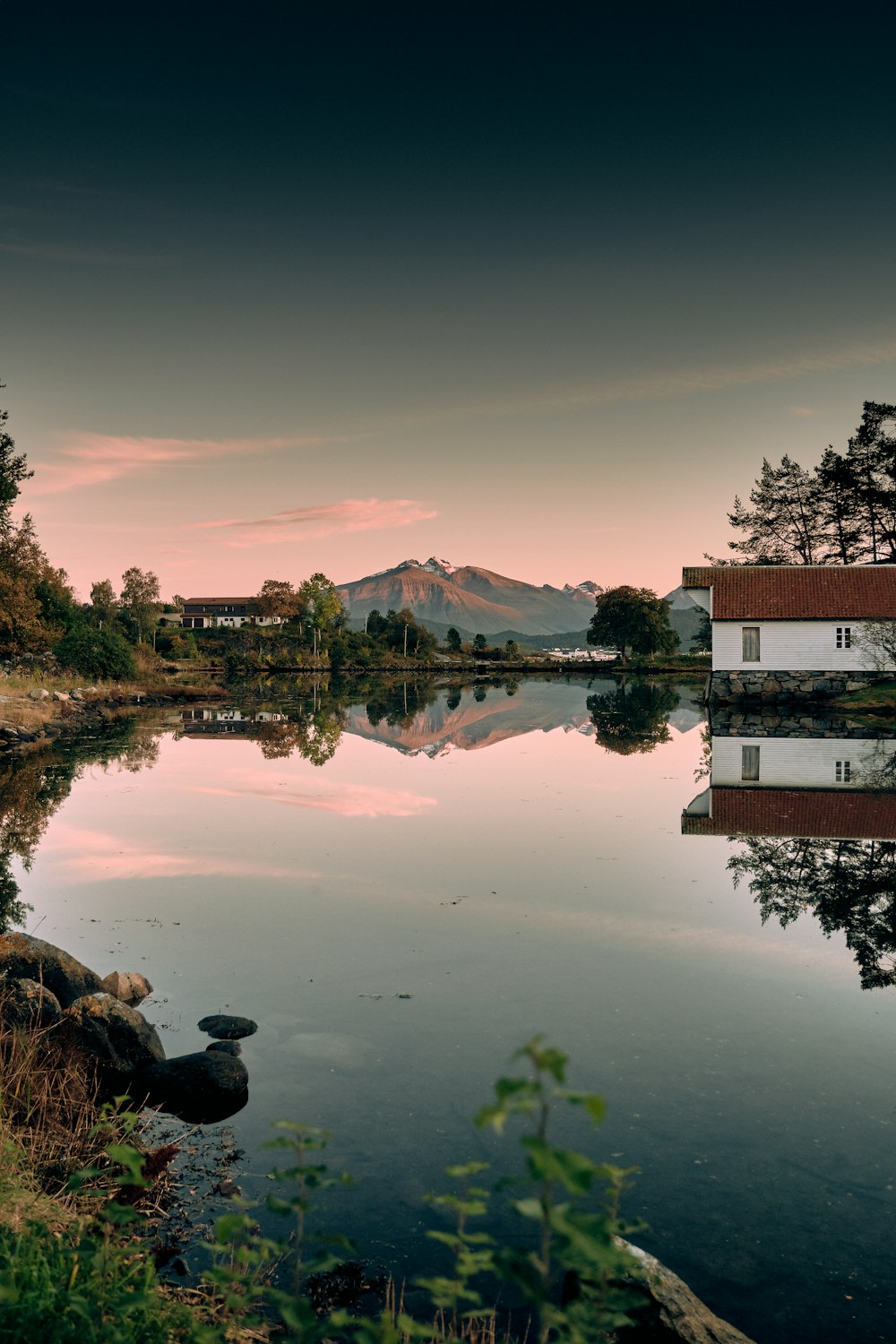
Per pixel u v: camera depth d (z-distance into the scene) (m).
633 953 9.83
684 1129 6.31
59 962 8.48
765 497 60.75
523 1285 2.61
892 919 10.94
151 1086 6.84
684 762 24.78
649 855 14.20
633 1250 4.70
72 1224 4.82
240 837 15.72
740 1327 4.56
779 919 10.97
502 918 11.06
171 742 31.33
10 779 22.38
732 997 8.62
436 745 30.39
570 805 18.69
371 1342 2.89
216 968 9.48
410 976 9.23
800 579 43.25
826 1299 4.75
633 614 101.62
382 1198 5.61
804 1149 6.08
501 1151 6.10
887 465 53.91
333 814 17.78
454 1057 7.42
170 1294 4.62
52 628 51.88
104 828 16.48
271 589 124.69
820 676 41.53
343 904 11.70
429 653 122.44
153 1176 5.70
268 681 78.69
